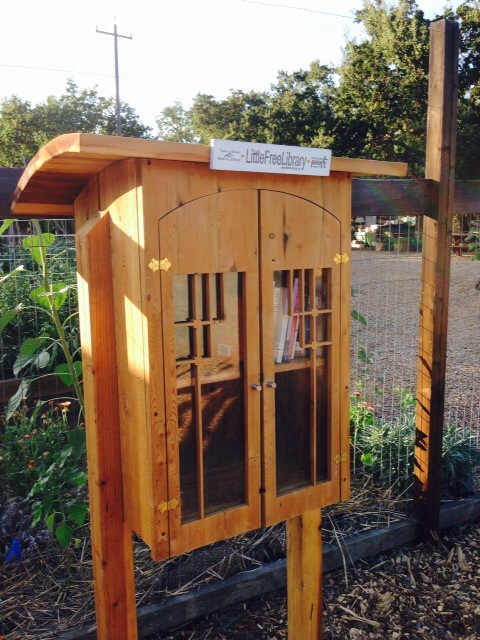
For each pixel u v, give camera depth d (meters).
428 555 3.31
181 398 1.91
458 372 6.59
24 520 3.04
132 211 1.79
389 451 3.79
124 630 2.13
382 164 2.16
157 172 1.74
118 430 2.02
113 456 2.03
